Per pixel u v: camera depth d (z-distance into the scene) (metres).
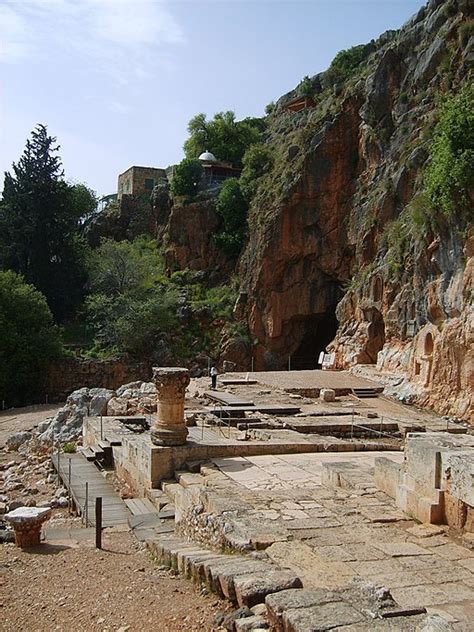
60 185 55.78
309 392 28.53
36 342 44.06
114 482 17.11
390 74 40.62
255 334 49.41
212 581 7.01
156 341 50.47
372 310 36.06
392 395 28.20
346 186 46.38
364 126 43.84
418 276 29.52
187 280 56.31
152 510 13.25
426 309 28.02
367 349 36.34
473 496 8.22
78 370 46.56
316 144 46.91
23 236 53.72
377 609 5.23
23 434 27.56
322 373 34.44
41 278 54.12
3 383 41.91
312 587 6.37
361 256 39.47
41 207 54.28
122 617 6.79
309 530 8.55
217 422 20.28
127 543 11.01
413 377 27.97
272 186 50.62
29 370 43.56
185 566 8.06
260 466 14.16
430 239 27.86
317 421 20.95
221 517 9.17
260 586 6.14
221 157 69.00
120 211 67.06
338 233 46.44
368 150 42.47
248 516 9.21
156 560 9.39
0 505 16.22
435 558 7.48
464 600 6.25
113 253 54.94
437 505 8.89
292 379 31.62
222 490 11.21
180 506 12.07
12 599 7.61
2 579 8.44
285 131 62.69
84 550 10.38
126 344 49.03
